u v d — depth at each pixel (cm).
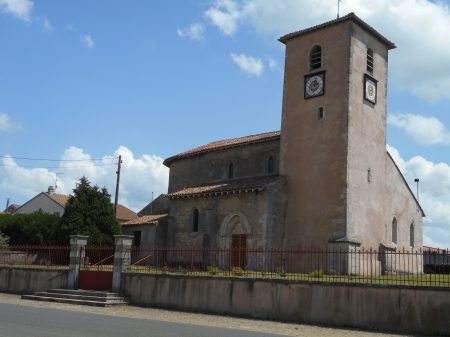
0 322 1534
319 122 3400
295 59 3653
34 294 2680
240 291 2108
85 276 2666
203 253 2806
